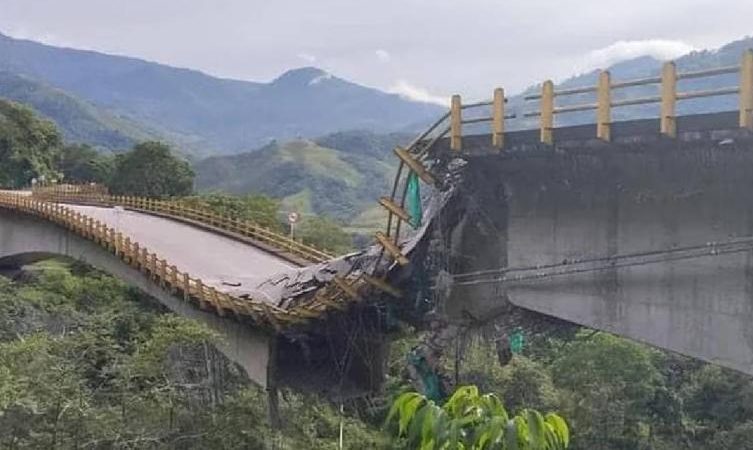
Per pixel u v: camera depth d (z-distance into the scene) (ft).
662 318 63.46
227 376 142.20
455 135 71.41
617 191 65.77
